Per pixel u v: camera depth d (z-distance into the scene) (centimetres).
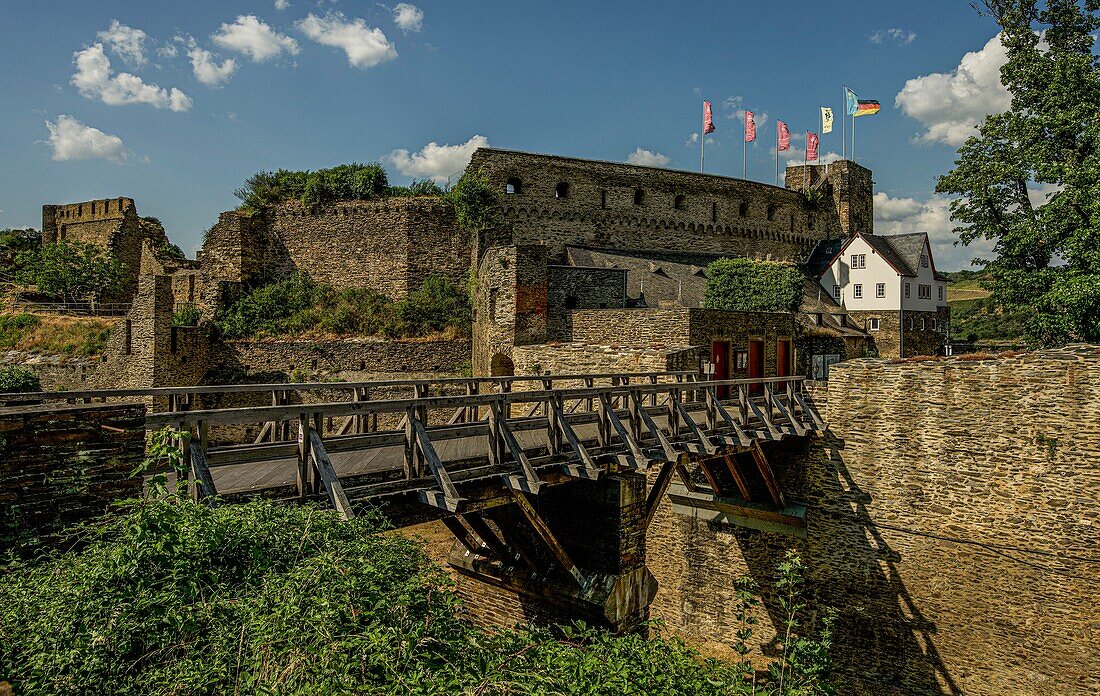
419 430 746
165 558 453
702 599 1683
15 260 4275
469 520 1103
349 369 2595
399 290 2858
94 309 3244
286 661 389
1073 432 1244
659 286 3064
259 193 3028
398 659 404
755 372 2150
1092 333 1780
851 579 1489
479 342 2398
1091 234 1748
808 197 4425
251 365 2636
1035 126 2106
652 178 3656
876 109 4631
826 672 764
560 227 3394
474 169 3231
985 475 1338
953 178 2350
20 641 405
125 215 4238
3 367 2789
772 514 1550
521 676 426
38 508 552
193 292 2950
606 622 1009
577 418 998
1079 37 2233
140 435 611
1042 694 1273
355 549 508
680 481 1727
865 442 1477
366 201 2912
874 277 4034
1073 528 1244
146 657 404
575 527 1079
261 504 545
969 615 1355
